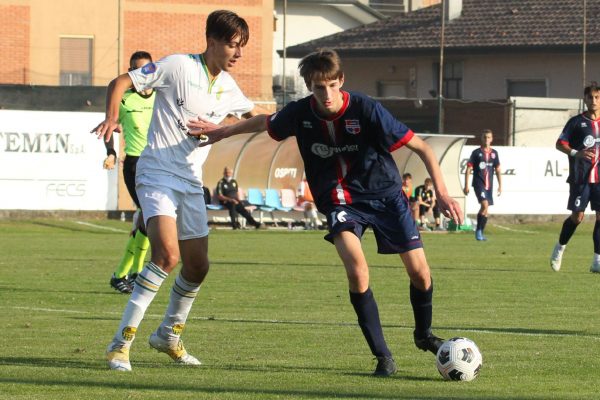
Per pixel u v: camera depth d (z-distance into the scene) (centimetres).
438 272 4444
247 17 12812
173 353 2062
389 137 1891
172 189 2009
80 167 8238
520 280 4081
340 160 1922
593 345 2362
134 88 2025
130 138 3209
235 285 3806
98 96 9656
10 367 1942
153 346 2064
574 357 2173
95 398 1589
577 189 4353
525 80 13038
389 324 2750
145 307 1973
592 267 4450
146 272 1973
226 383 1767
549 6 13400
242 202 8188
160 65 2023
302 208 8488
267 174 8800
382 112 1888
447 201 1902
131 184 3262
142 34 12550
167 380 1792
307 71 1850
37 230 7462
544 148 9400
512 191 9275
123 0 12469
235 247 6100
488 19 13462
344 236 1912
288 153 8706
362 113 1881
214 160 8794
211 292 3562
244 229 8188
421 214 8469
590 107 4266
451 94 13438
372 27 14012
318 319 2841
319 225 8444
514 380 1875
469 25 13462
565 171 9506
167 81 2027
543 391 1747
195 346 2314
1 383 1731
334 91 1856
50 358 2095
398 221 1933
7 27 12044
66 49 12262
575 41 12675
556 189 9481
